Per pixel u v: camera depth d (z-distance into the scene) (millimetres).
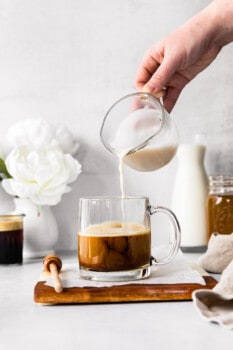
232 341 672
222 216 1305
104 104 1496
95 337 696
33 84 1490
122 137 1000
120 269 935
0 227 1251
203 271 1027
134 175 1503
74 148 1438
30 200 1369
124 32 1491
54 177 1322
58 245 1500
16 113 1491
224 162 1503
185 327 736
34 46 1489
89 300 869
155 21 1490
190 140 1497
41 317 797
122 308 845
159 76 1145
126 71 1495
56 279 903
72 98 1494
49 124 1393
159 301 880
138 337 694
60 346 661
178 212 1404
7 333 718
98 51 1491
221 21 1186
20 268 1226
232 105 1501
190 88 1495
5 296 939
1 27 1485
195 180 1403
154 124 993
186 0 1487
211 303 787
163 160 1049
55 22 1489
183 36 1175
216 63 1497
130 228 947
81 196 1501
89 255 943
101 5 1488
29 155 1321
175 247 1009
